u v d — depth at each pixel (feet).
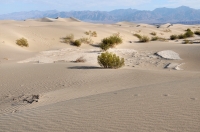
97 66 58.08
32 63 65.57
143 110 16.17
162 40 153.48
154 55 83.46
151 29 234.79
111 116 15.52
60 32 144.66
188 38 172.45
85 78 40.88
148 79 37.35
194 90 21.44
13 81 41.11
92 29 168.76
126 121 14.32
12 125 16.03
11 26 144.46
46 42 124.67
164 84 26.66
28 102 26.89
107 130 13.23
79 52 97.25
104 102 19.57
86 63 67.15
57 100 26.43
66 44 123.54
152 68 61.16
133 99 19.61
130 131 12.80
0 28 128.06
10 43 107.45
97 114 16.28
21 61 72.38
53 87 35.88
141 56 83.25
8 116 18.79
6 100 29.68
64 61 74.02
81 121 15.12
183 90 21.76
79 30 156.35
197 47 94.68
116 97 21.18
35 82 39.60
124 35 168.66
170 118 14.20
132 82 35.58
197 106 16.16
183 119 13.88
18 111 21.93
